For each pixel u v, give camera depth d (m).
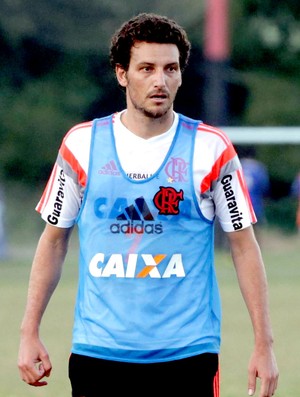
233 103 114.62
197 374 15.08
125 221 15.12
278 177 110.69
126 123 15.36
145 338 15.02
